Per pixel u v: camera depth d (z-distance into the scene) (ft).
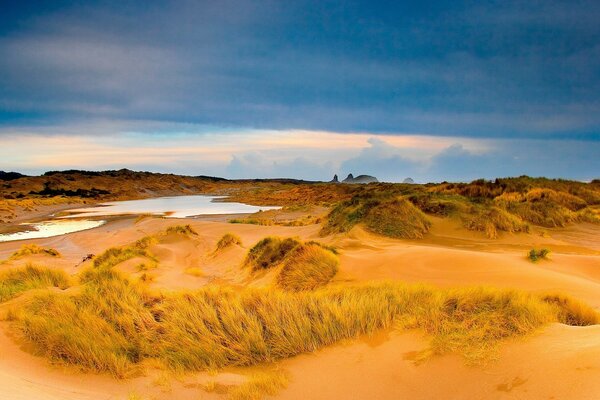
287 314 16.66
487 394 10.17
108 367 13.82
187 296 19.86
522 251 36.78
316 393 12.04
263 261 37.17
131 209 186.60
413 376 12.01
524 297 16.20
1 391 10.06
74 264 60.44
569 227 47.60
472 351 12.34
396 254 31.17
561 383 9.39
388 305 17.04
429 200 50.72
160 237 71.10
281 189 294.87
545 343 11.98
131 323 16.60
